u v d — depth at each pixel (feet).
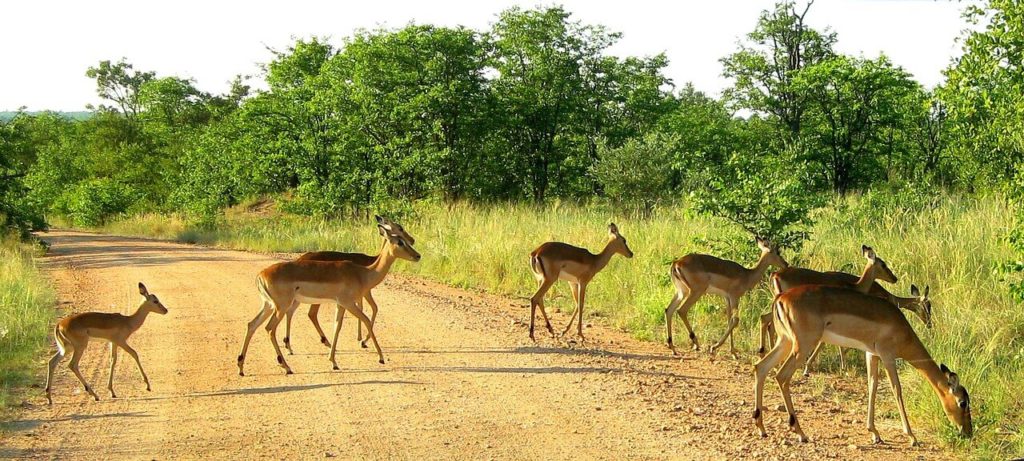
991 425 24.99
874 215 51.37
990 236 40.73
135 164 174.91
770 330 37.55
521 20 104.22
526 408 27.32
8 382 30.48
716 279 35.55
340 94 100.83
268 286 32.58
